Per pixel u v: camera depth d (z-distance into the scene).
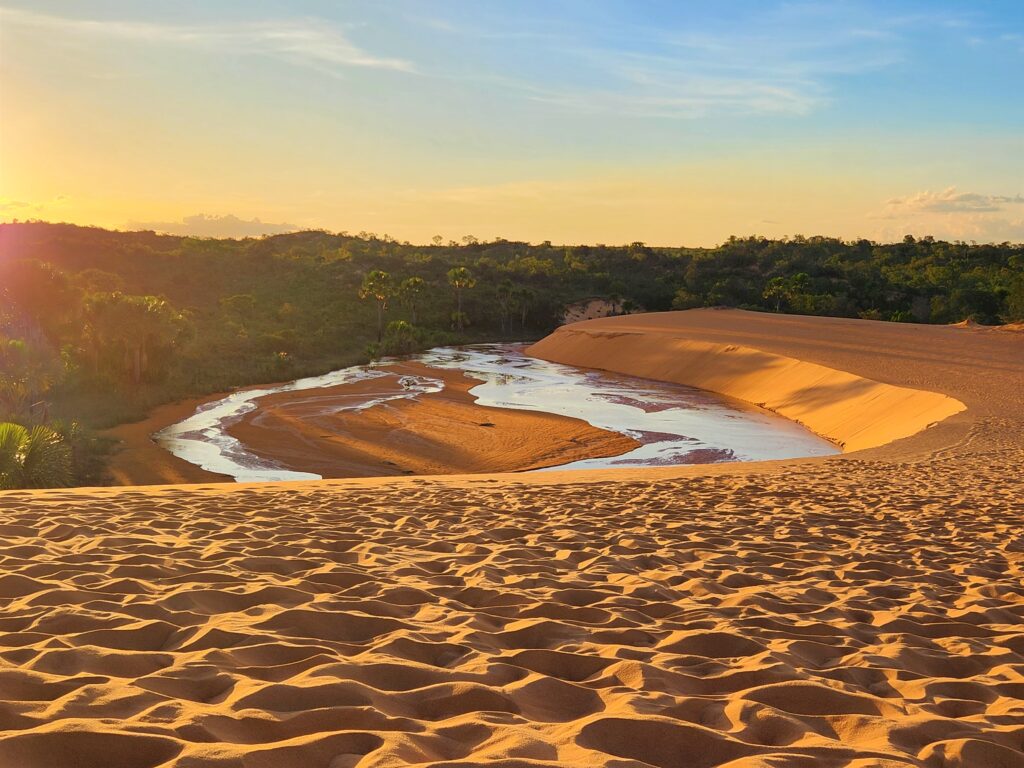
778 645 3.77
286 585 4.46
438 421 38.19
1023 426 24.62
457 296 106.31
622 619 4.13
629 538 6.86
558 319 107.12
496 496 9.88
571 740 2.32
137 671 2.92
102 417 36.22
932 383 37.97
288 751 2.09
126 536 5.96
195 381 48.44
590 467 29.23
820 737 2.47
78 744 2.05
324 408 41.19
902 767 2.22
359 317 90.19
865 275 120.81
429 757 2.15
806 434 36.03
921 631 4.29
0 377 27.50
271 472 27.81
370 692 2.68
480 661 3.20
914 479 12.98
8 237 119.75
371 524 7.32
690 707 2.77
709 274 127.38
